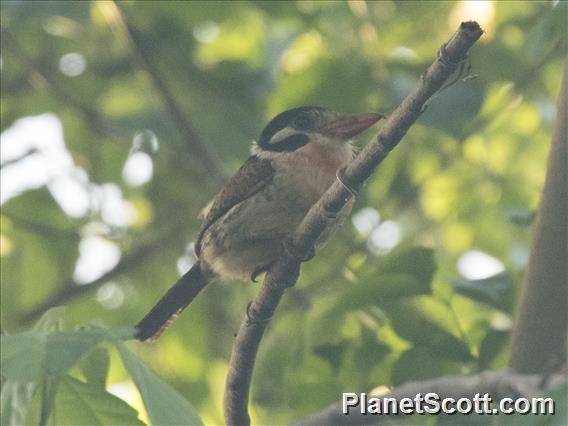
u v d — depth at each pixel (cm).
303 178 854
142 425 671
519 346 781
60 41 1459
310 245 699
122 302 1396
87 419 672
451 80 669
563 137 780
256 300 723
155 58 1370
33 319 1330
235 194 870
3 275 1365
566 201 777
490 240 1409
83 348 586
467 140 1291
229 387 748
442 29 1320
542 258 781
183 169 1413
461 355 847
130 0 1316
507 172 1440
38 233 1355
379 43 1226
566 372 610
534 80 1281
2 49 1437
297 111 887
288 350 1106
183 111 1277
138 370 619
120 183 1413
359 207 1234
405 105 614
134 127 1297
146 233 1378
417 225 1429
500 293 855
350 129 872
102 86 1441
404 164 1348
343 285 1239
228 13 1288
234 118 1310
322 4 1293
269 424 1138
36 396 672
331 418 773
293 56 1352
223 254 879
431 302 883
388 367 888
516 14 1294
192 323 1352
